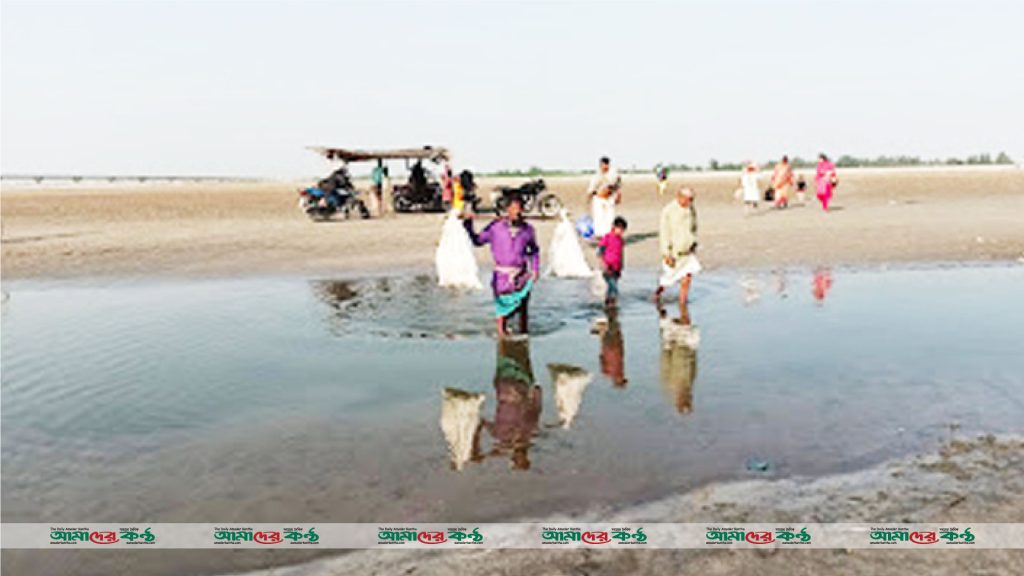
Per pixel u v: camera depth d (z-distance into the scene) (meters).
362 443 5.92
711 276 13.80
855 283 12.85
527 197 26.97
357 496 4.95
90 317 11.33
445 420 6.41
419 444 5.86
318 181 27.91
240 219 29.70
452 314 10.85
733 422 6.18
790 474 5.13
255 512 4.78
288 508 4.82
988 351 8.21
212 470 5.47
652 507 4.68
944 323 9.68
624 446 5.71
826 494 4.80
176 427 6.40
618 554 4.11
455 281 11.90
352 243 20.14
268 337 9.66
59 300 12.91
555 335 9.41
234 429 6.32
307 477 5.29
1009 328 9.32
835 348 8.48
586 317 10.46
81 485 5.27
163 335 9.93
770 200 33.53
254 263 16.88
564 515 4.61
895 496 4.75
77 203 41.44
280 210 35.00
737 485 4.97
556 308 11.15
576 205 34.88
